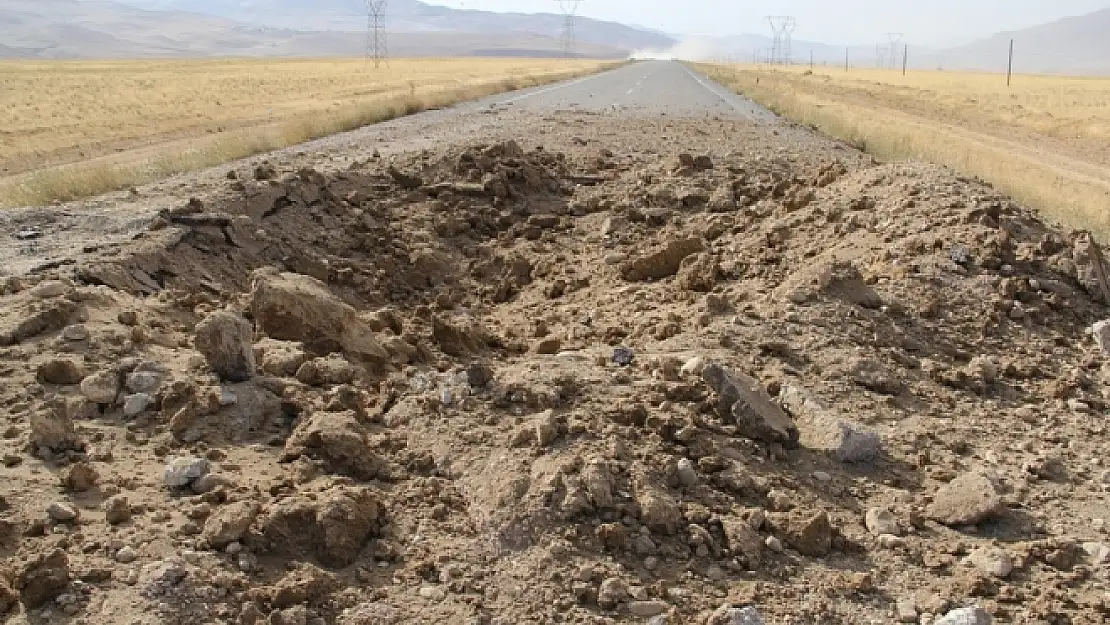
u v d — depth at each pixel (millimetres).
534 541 4379
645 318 8352
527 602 4035
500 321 9641
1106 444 6164
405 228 11656
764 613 4105
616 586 4105
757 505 4945
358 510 4445
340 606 3979
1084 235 9094
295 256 9891
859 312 7648
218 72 69250
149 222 9383
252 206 10242
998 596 4340
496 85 39312
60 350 5922
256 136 18547
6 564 3838
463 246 11789
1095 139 30453
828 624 4086
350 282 9969
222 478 4695
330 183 12031
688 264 9883
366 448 5078
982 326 7848
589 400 5480
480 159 13789
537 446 4965
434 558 4316
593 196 13422
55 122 28359
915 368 7121
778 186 12414
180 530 4219
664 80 52719
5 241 8734
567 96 35656
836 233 9812
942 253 8758
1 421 5137
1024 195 15508
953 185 10141
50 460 4797
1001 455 5910
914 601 4281
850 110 34188
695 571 4371
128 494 4508
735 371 6020
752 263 9484
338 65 93000
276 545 4246
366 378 6410
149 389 5582
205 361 5930
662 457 5031
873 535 4816
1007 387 7004
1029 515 5152
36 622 3549
